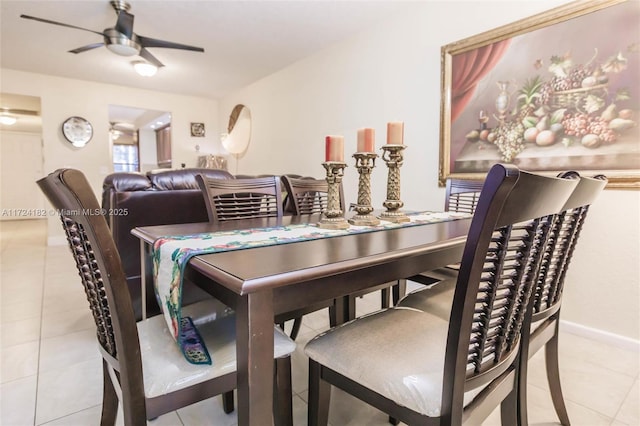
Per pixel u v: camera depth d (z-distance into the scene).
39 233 5.80
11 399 1.42
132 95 5.38
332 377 0.96
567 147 2.05
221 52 3.91
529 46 2.18
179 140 5.84
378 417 1.35
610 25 1.86
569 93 2.03
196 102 5.96
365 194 1.45
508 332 0.88
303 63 4.13
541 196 0.67
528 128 2.21
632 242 1.87
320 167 4.02
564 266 1.17
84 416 1.32
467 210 2.22
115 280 0.74
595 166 1.95
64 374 1.60
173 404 0.85
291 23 3.22
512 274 0.79
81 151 5.02
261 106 4.98
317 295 0.79
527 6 2.20
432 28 2.76
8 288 2.82
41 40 3.55
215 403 1.43
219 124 6.18
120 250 2.03
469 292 0.69
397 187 1.54
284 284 0.71
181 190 2.20
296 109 4.30
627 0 1.80
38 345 1.87
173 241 1.05
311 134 4.09
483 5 2.42
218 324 1.08
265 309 0.71
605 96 1.89
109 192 2.04
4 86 4.47
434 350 0.91
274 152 4.77
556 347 1.27
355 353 0.92
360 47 3.39
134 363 0.79
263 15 3.07
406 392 0.79
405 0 2.82
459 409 0.74
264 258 0.85
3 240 5.08
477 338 0.79
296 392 1.50
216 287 0.80
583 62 1.96
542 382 1.59
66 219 0.81
